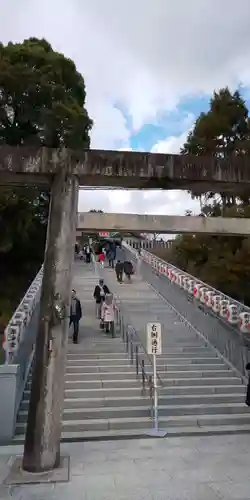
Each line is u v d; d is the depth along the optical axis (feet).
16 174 25.04
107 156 24.88
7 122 86.48
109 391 37.70
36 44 92.79
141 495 21.04
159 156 25.18
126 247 126.11
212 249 86.17
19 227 84.89
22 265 94.12
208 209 95.45
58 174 24.86
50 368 23.52
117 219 29.53
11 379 31.76
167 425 33.37
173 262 103.76
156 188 27.48
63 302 24.03
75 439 30.50
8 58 82.74
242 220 31.04
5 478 22.86
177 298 67.46
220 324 49.93
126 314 63.82
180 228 30.12
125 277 97.50
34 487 21.89
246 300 79.46
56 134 86.43
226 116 91.40
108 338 52.16
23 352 39.63
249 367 32.42
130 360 44.27
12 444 30.32
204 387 39.17
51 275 24.14
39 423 23.36
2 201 80.18
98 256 123.85
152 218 29.76
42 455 23.24
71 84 94.53
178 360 45.78
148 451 27.91
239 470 24.44
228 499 20.54
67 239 24.57
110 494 21.15
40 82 83.56
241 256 77.41
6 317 71.77
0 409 31.04
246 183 26.05
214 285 79.20
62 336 23.88
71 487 21.94
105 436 30.89
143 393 37.78
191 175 25.21
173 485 22.29
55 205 24.79
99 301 60.85
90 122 93.40
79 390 37.65
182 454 27.30
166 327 58.39
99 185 26.91
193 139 94.02
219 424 33.99
